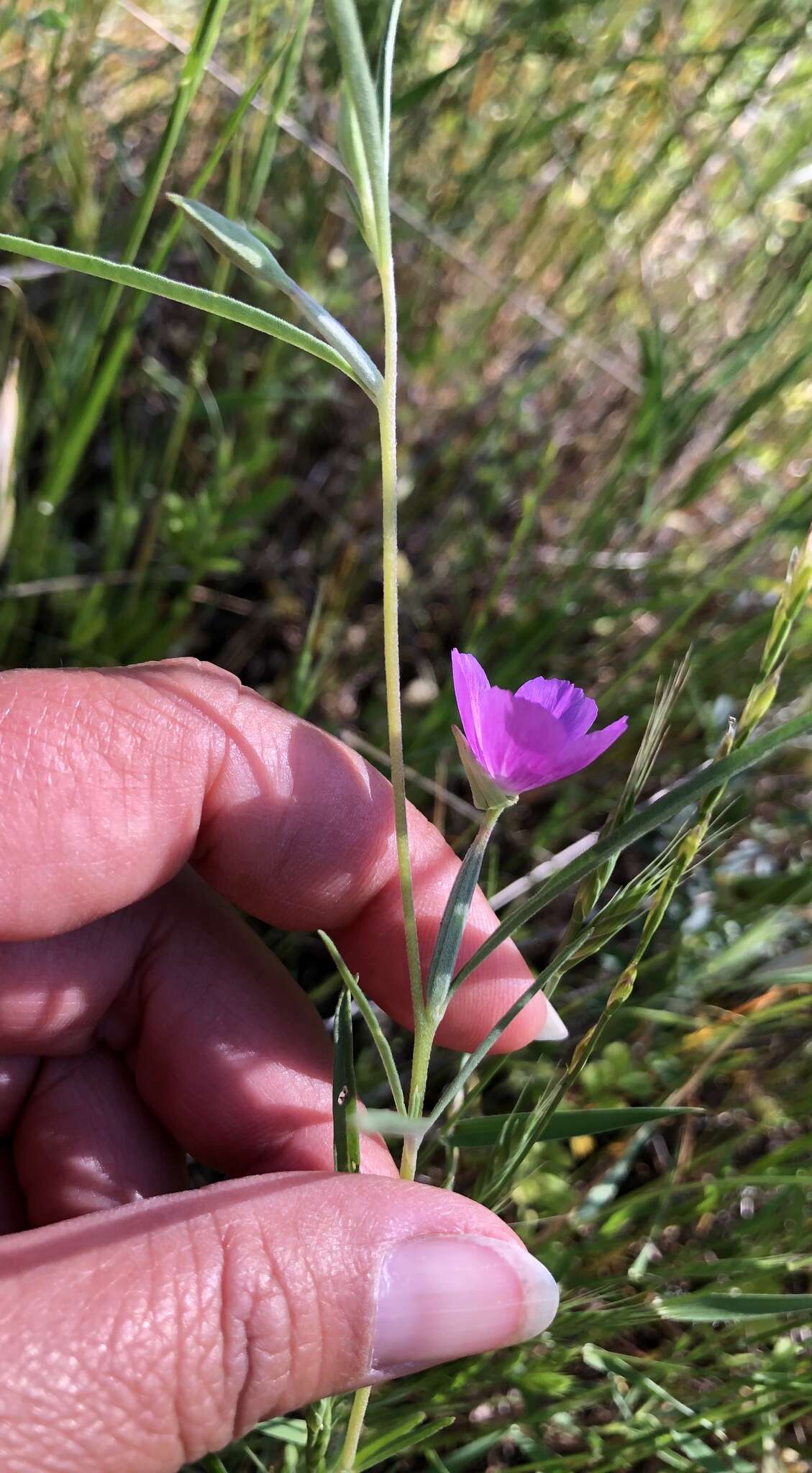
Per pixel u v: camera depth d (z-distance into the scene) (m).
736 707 0.16
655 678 0.17
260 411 0.17
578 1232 0.13
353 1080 0.08
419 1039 0.07
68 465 0.14
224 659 0.18
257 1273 0.08
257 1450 0.11
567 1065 0.09
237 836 0.11
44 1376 0.07
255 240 0.06
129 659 0.16
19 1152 0.11
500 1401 0.12
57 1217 0.11
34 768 0.10
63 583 0.15
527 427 0.20
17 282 0.16
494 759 0.06
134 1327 0.08
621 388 0.20
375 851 0.11
